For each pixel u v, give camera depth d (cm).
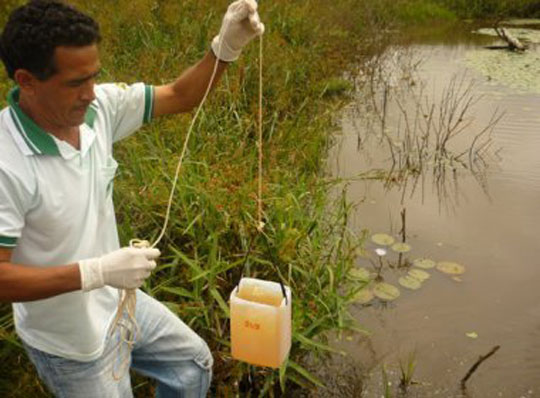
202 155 364
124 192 304
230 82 480
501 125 578
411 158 509
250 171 337
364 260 359
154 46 551
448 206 429
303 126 503
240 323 180
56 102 145
